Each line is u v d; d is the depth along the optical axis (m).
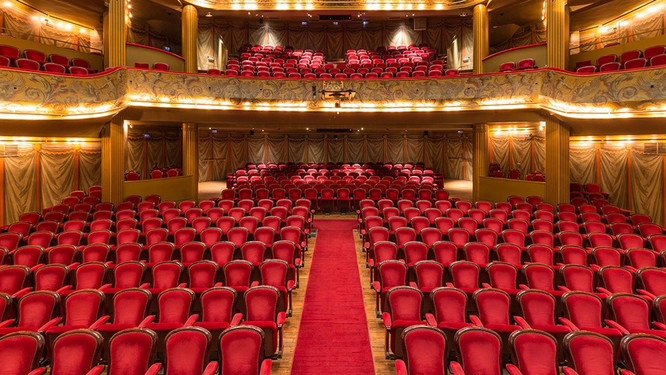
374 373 4.86
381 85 12.80
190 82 12.02
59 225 9.40
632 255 7.18
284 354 5.25
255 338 4.14
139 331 4.15
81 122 10.77
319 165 20.12
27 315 5.12
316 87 12.80
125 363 4.04
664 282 6.05
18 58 11.56
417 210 10.27
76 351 4.08
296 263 7.21
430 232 8.36
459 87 12.26
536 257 7.27
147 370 4.02
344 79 12.84
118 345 4.07
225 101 12.42
